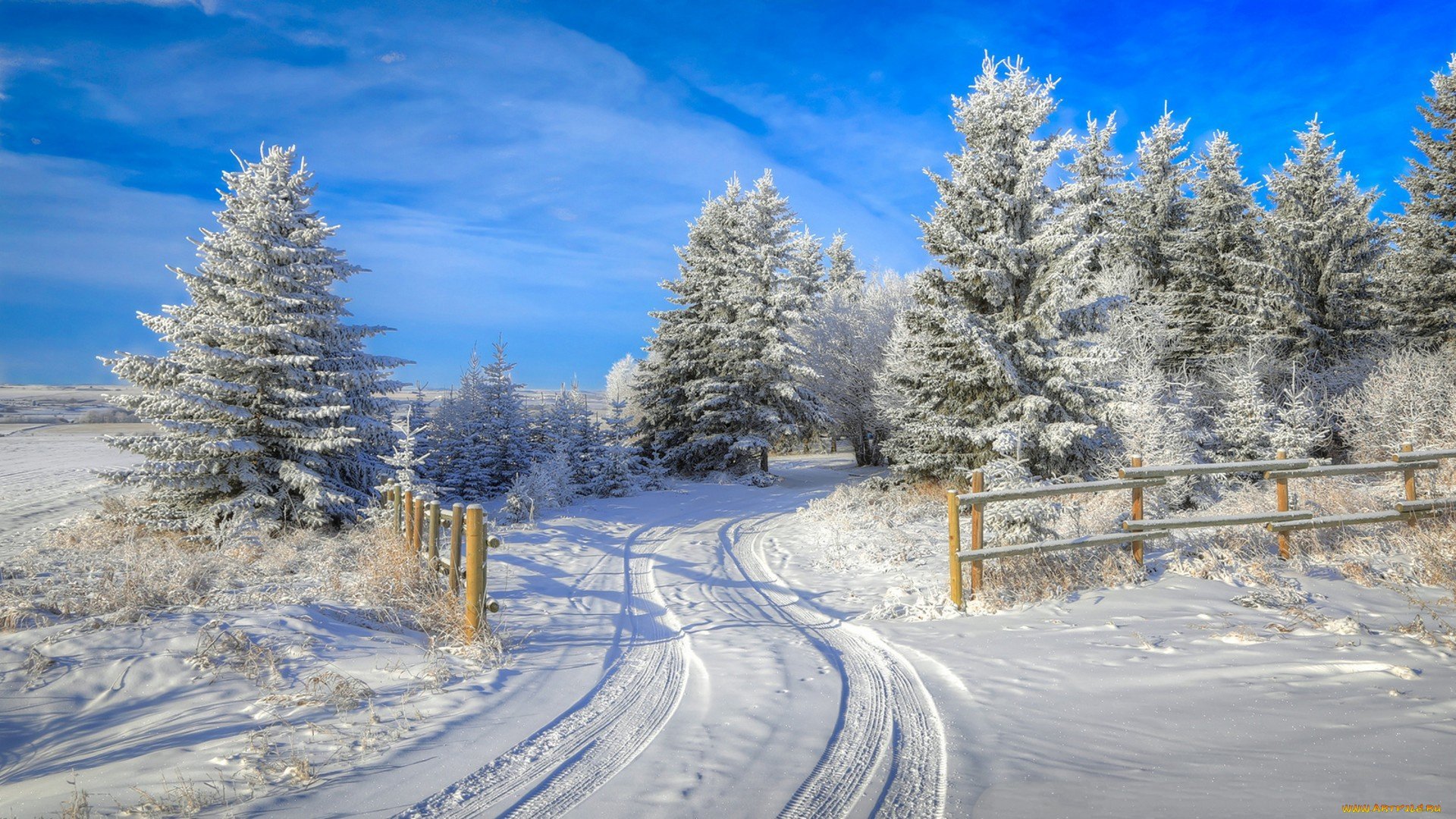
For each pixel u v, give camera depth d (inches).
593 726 188.7
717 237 1408.7
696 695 211.9
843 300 1619.1
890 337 1407.5
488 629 266.1
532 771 159.6
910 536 520.1
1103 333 864.9
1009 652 230.4
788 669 233.3
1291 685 177.5
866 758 160.1
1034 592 291.9
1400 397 765.9
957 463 733.9
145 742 171.6
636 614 339.6
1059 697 189.0
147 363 564.4
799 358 1289.4
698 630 295.3
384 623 287.0
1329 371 1015.0
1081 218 647.8
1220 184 1181.7
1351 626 213.2
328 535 589.6
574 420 1042.7
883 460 1481.3
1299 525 310.7
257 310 598.2
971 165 676.7
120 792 146.3
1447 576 262.2
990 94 673.0
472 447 960.3
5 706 190.5
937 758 157.4
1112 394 659.4
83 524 593.9
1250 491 521.3
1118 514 392.2
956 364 722.8
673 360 1405.0
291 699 195.2
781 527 668.1
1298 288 1089.4
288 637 240.7
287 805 141.9
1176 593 276.7
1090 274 972.6
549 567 451.8
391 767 160.6
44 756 168.6
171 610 263.0
